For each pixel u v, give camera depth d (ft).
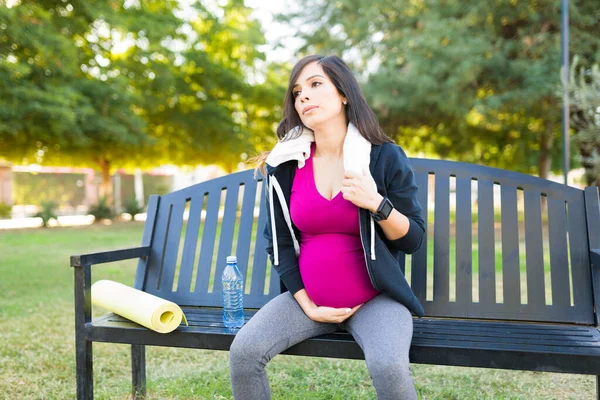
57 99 41.32
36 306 15.39
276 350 6.24
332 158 6.92
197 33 60.85
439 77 38.37
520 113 42.19
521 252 24.59
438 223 7.94
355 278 6.50
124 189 89.10
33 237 39.17
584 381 9.41
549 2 36.65
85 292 7.08
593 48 35.96
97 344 11.98
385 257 6.45
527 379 9.59
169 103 58.59
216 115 58.65
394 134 47.60
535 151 50.19
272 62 59.41
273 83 62.49
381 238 6.63
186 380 9.39
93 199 80.59
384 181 6.57
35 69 42.37
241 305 7.13
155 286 8.63
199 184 8.91
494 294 7.61
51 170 82.33
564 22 22.98
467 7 39.19
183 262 8.63
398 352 5.64
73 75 47.26
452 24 37.99
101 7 43.65
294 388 9.08
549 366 5.71
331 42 42.80
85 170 84.02
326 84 6.74
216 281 8.41
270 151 7.43
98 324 7.07
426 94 38.29
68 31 42.47
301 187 6.81
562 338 6.35
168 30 54.65
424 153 57.11
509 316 7.52
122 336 6.92
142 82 54.75
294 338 6.37
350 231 6.60
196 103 60.95
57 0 41.60
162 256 8.72
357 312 6.58
